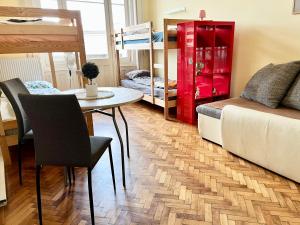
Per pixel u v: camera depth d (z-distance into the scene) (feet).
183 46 10.57
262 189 6.01
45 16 7.98
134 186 6.34
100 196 5.97
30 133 6.30
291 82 7.89
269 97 7.89
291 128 5.83
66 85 15.05
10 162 7.73
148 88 13.37
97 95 6.73
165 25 10.42
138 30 12.99
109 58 16.53
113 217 5.21
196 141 9.17
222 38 11.16
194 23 9.65
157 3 16.14
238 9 10.64
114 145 9.00
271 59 9.78
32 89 10.43
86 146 4.59
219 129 8.39
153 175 6.83
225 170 6.98
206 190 6.05
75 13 8.44
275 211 5.21
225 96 11.65
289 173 6.15
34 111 4.32
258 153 6.84
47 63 14.32
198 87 11.20
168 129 10.57
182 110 11.57
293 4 8.60
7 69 12.50
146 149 8.57
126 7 16.57
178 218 5.11
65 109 4.19
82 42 8.75
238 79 11.35
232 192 5.93
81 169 7.40
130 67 17.54
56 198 5.95
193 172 6.93
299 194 5.77
